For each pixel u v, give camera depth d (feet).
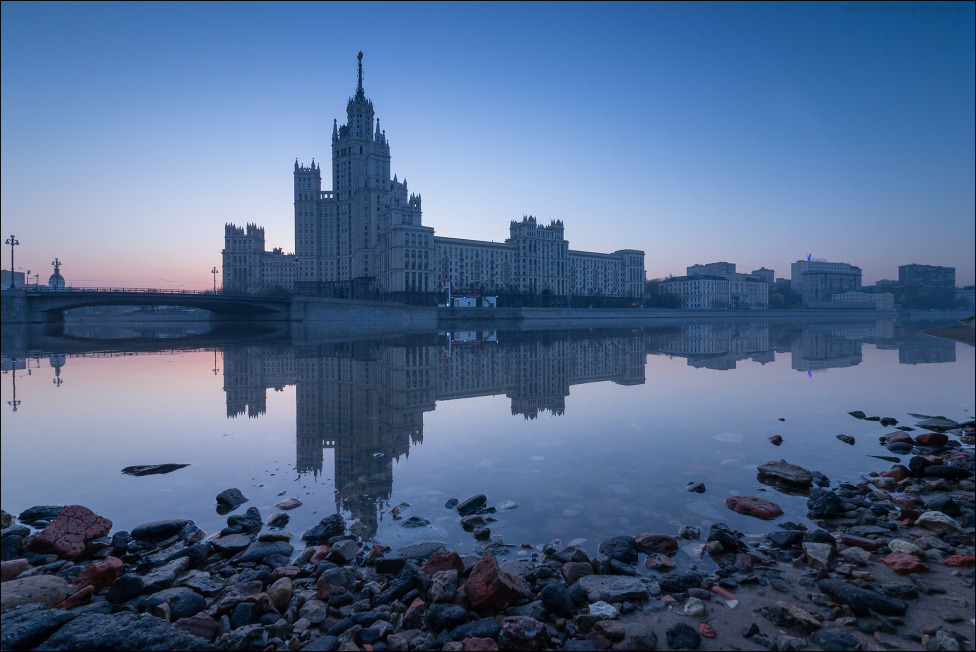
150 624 16.61
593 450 38.88
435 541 23.73
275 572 20.90
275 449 40.19
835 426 45.78
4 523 26.35
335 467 35.47
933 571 19.81
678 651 15.43
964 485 28.96
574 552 21.61
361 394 66.49
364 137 620.08
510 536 24.25
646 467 34.53
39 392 68.23
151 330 295.07
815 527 24.95
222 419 51.39
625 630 16.19
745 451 38.22
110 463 36.76
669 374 84.53
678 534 24.25
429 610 17.48
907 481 30.09
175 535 25.44
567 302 618.03
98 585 20.17
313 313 321.93
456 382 77.41
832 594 18.20
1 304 264.52
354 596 19.27
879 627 16.30
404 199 654.94
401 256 477.77
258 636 16.29
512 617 16.94
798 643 15.35
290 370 93.20
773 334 223.30
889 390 65.10
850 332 234.79
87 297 279.08
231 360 111.65
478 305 508.53
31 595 18.51
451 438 43.11
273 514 27.20
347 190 636.89
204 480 33.14
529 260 586.04
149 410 56.24
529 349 143.64
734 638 15.98
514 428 46.65
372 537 24.41
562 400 60.95
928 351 121.80
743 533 24.36
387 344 165.68
